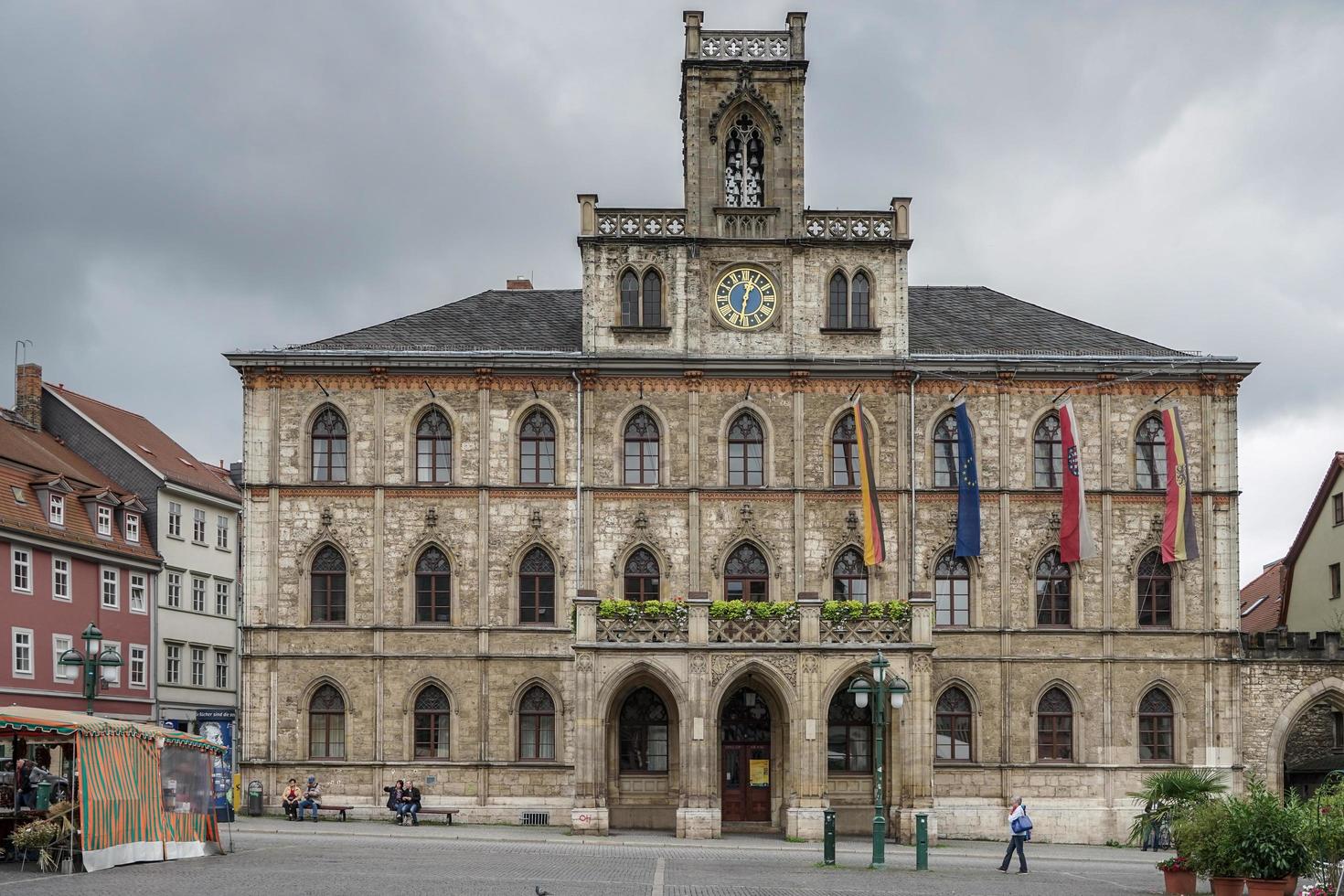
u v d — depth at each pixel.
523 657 60.03
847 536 61.19
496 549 60.69
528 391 61.66
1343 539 74.94
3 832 39.44
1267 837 35.38
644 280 62.34
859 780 58.81
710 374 61.56
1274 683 61.12
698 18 63.78
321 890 33.28
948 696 60.84
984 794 60.09
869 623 55.16
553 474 61.41
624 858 45.09
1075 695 60.72
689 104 63.16
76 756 39.22
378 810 59.09
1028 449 62.06
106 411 84.12
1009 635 60.84
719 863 44.06
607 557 60.72
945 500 61.53
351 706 59.72
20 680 65.88
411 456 61.09
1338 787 38.75
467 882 35.50
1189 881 37.62
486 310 66.31
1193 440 62.25
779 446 61.50
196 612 82.50
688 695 54.41
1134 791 60.12
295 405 61.25
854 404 60.03
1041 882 40.91
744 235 62.50
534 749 60.00
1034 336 64.81
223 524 86.81
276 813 59.12
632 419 61.78
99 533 73.50
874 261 62.56
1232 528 61.84
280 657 59.88
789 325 61.97
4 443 70.69
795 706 54.47
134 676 75.56
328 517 60.56
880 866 44.72
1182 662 60.94
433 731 60.00
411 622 60.25
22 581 66.50
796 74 63.38
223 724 64.75
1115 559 61.53
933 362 61.88
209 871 37.03
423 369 61.38
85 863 36.81
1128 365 62.12
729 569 61.06
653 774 58.66
